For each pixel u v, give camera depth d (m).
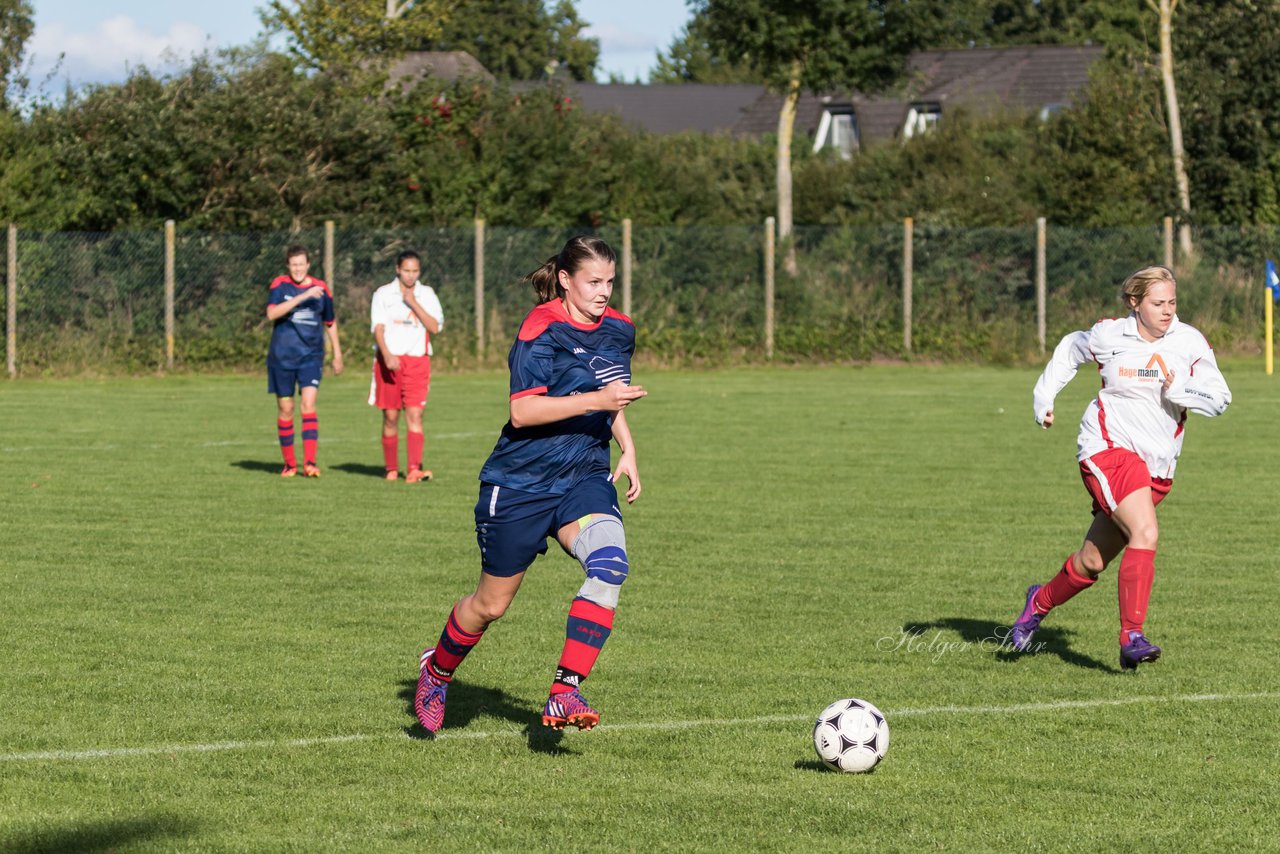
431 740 15.04
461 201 79.00
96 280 65.94
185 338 67.00
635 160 89.19
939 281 75.38
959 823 12.58
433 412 52.72
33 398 57.09
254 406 54.44
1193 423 49.06
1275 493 33.81
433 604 21.78
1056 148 92.38
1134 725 15.72
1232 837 12.27
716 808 12.95
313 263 68.62
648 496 33.19
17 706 16.12
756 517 30.30
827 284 75.50
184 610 21.27
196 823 12.48
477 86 83.19
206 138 70.81
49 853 11.75
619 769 14.11
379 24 91.12
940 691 17.16
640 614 21.28
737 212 117.56
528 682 17.48
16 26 72.56
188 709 16.09
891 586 23.45
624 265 72.94
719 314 74.50
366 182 76.19
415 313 34.91
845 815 12.76
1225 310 77.19
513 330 72.19
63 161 70.31
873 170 109.75
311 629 20.11
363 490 33.91
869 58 84.06
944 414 52.19
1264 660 18.75
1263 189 89.69
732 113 182.88
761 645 19.41
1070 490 34.22
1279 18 92.62
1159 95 93.88
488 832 12.30
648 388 63.03
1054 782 13.74
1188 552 26.59
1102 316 75.12
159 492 33.28
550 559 25.73
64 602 21.77
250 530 28.33
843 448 42.38
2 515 29.94
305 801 13.10
